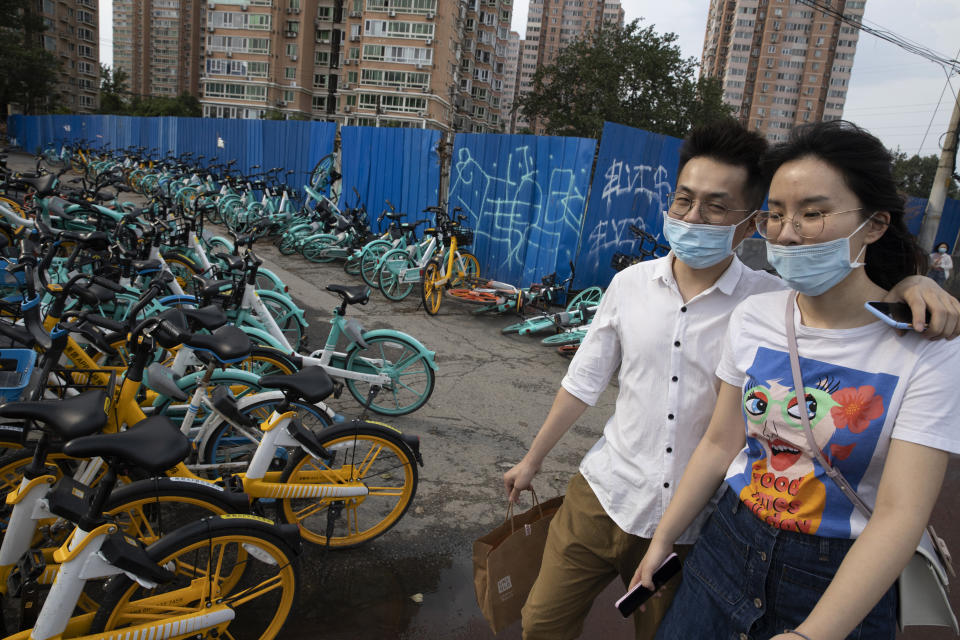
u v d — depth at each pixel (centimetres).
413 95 7119
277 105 7912
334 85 8256
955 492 410
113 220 647
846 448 113
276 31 7644
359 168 1123
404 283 810
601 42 4259
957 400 104
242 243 534
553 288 746
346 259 954
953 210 1686
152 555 190
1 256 422
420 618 253
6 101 4338
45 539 238
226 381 323
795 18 12612
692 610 139
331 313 698
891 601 119
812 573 119
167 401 321
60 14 8350
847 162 111
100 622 187
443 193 984
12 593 206
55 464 239
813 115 12925
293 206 1192
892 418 108
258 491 254
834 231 113
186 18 15250
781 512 122
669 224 163
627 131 772
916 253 121
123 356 350
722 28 14012
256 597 231
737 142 153
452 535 311
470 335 666
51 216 626
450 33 7225
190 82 15550
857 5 12394
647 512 164
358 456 355
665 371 164
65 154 2108
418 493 343
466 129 8694
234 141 1526
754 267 505
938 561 119
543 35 16388
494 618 186
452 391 498
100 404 186
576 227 776
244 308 427
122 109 7931
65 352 298
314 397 251
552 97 4372
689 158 161
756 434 128
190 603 206
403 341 424
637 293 173
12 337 254
